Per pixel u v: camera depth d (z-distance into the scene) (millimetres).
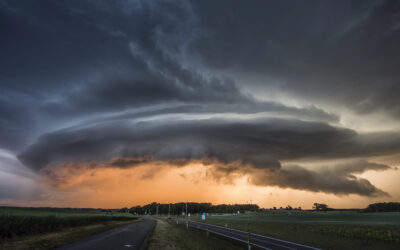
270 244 28281
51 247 19531
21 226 25625
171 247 20812
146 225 62250
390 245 26172
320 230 42625
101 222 54844
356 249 25000
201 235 36250
